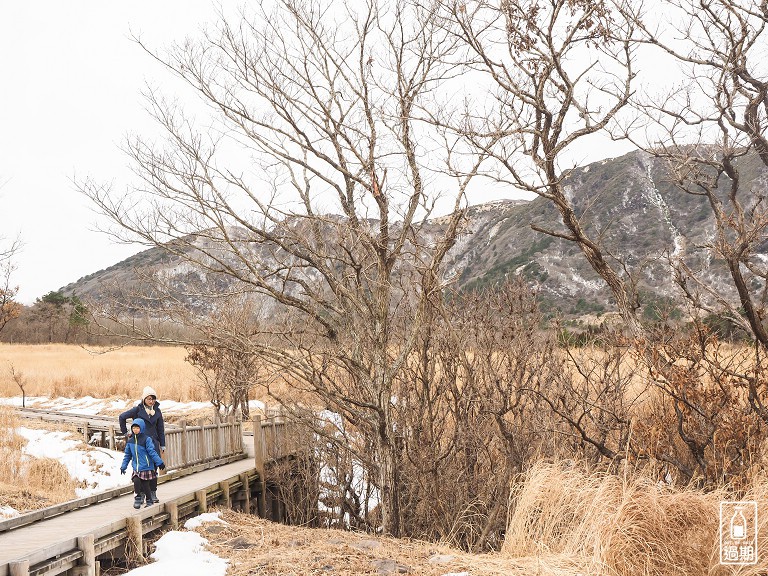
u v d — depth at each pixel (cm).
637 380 1290
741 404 1067
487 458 1344
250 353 1323
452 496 1330
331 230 1416
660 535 776
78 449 1912
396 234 1395
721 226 1016
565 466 1069
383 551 1004
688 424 998
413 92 1345
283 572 888
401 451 1374
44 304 6869
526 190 1041
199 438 1734
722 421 954
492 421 1325
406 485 1384
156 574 909
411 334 1335
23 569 729
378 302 1352
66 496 1504
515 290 1351
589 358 1241
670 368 1005
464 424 1334
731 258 952
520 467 1212
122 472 1138
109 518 1099
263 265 1327
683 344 1006
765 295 961
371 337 1340
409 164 1330
